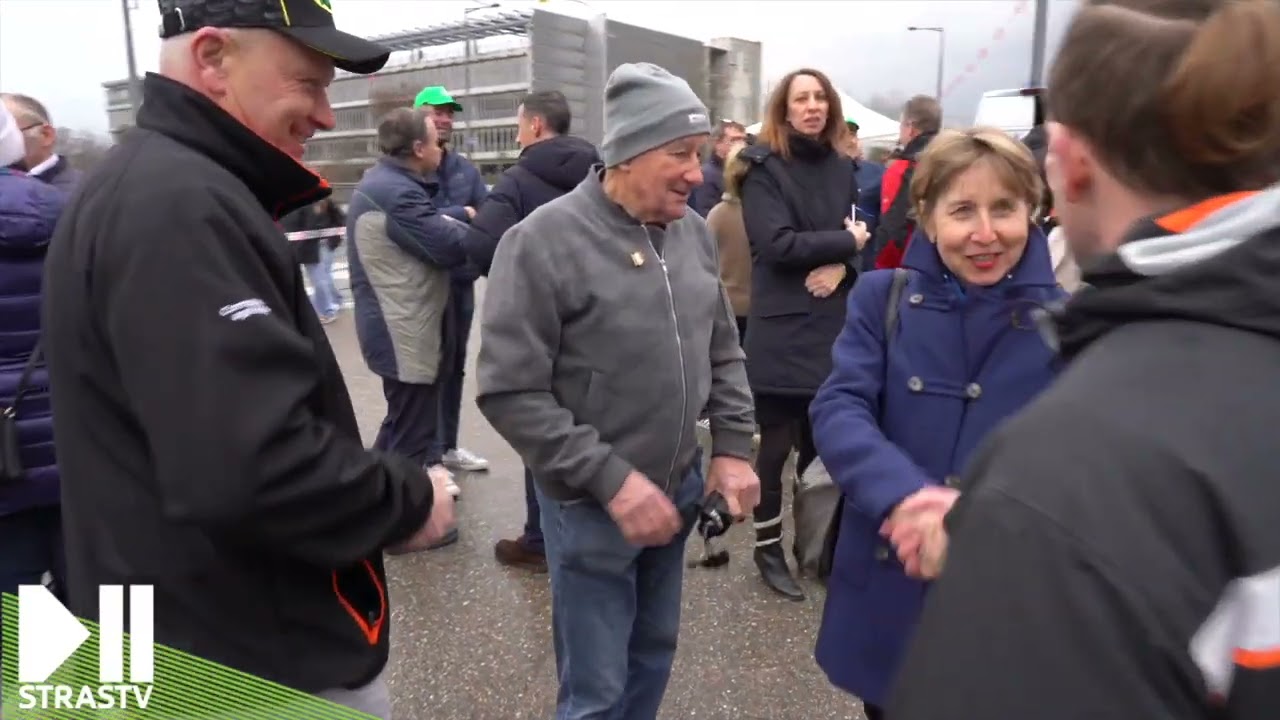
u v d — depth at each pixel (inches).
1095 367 27.3
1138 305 27.6
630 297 75.8
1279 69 26.3
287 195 54.6
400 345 153.9
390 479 52.6
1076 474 24.7
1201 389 25.5
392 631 124.9
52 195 84.0
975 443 64.7
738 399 88.5
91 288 46.3
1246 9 26.8
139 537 48.0
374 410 239.1
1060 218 33.1
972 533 26.0
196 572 48.1
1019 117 212.2
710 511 82.2
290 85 52.3
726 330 89.8
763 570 138.6
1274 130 26.9
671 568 86.2
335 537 49.5
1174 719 23.3
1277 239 26.5
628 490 72.5
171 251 44.5
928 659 25.6
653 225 78.4
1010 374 64.3
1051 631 23.6
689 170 74.9
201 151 49.8
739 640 122.9
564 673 83.4
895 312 69.8
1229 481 24.1
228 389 44.1
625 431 76.7
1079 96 29.7
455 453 192.7
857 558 69.2
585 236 75.5
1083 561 23.7
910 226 144.3
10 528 84.0
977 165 63.3
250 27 50.3
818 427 68.8
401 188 148.6
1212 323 26.7
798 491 83.4
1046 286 64.4
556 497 78.0
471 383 271.3
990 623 24.5
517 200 136.5
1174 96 26.9
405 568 144.9
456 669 115.6
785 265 128.6
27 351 82.2
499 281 75.4
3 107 87.0
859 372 69.1
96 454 48.2
